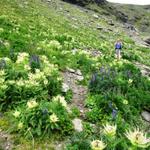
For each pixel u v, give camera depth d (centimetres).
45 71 1089
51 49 1620
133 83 1248
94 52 2112
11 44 1505
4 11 3134
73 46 2041
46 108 838
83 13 7338
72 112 963
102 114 954
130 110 1031
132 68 1443
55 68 1212
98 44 2777
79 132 806
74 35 3033
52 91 1033
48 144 793
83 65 1467
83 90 1177
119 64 1511
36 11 4275
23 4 4509
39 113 835
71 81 1257
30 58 1200
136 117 1015
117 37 4772
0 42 1429
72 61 1488
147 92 1204
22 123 826
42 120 825
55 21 3950
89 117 949
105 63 1645
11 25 2106
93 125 909
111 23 7269
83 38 2992
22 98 938
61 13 5578
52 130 828
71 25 4141
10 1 4159
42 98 955
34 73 1138
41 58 1313
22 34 1884
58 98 905
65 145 786
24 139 800
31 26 2497
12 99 930
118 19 14788
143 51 3859
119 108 997
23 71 1072
